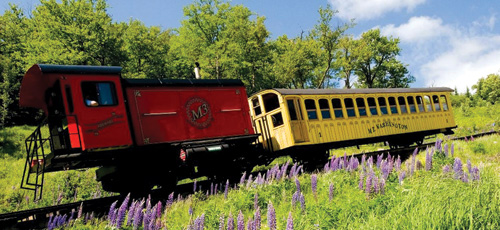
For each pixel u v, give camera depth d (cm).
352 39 4928
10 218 842
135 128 1053
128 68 3266
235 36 3338
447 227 445
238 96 1301
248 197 757
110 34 3016
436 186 636
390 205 573
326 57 4278
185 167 1139
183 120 1151
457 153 1231
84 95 978
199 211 762
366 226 491
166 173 1102
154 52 3466
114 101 1020
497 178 711
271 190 808
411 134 1833
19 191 1404
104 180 1106
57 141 1023
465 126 2753
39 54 2780
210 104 1224
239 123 1276
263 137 1500
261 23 3406
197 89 1207
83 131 951
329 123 1500
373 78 6562
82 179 1420
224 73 3491
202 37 3650
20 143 2345
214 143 1188
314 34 4034
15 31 3888
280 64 3959
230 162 1218
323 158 1491
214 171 1182
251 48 3369
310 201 733
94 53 2886
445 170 720
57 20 2825
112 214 595
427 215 463
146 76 3347
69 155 950
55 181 1462
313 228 495
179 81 1180
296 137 1382
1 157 2038
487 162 1058
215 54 3262
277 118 1428
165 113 1120
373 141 1673
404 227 456
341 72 5322
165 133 1105
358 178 831
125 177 1047
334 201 642
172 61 3747
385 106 1753
